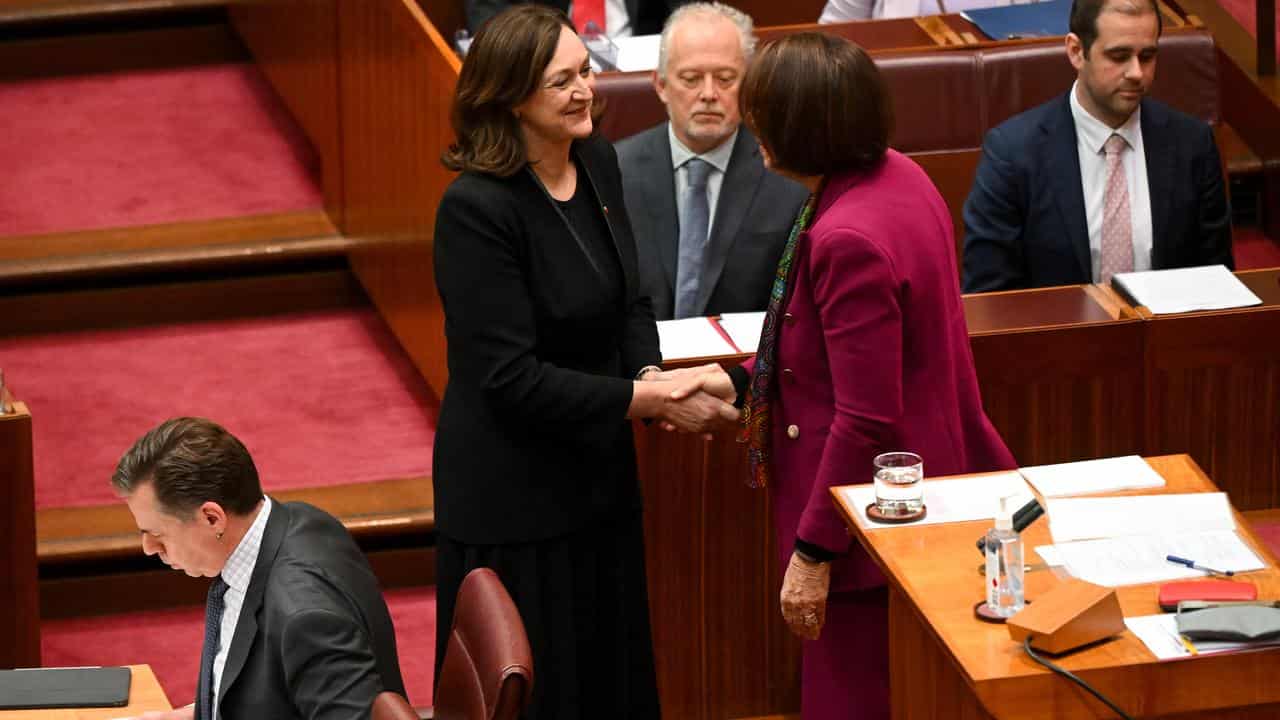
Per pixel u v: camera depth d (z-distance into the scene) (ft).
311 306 71.77
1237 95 76.18
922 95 60.95
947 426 37.09
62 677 39.04
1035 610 28.81
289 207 73.82
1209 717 28.71
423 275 61.05
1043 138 53.83
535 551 42.01
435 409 64.80
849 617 37.73
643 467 46.39
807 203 37.70
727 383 42.65
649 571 47.16
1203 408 48.78
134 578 57.26
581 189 42.16
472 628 34.40
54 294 69.31
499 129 40.29
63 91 81.30
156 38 83.15
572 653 42.86
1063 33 64.54
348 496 59.00
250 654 33.47
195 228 71.72
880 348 35.22
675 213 50.78
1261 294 49.37
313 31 71.36
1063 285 53.62
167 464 33.45
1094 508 33.68
